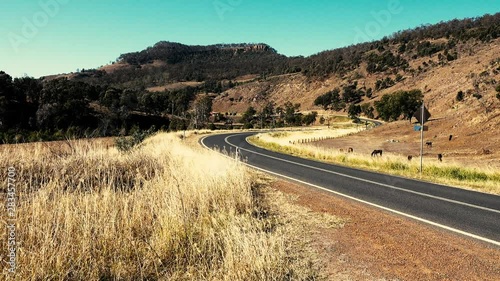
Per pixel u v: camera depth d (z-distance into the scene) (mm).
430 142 37438
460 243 5336
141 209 5527
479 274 4277
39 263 3549
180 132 40281
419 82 137125
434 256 4812
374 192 9562
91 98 106438
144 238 4789
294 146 26281
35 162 6867
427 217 6879
